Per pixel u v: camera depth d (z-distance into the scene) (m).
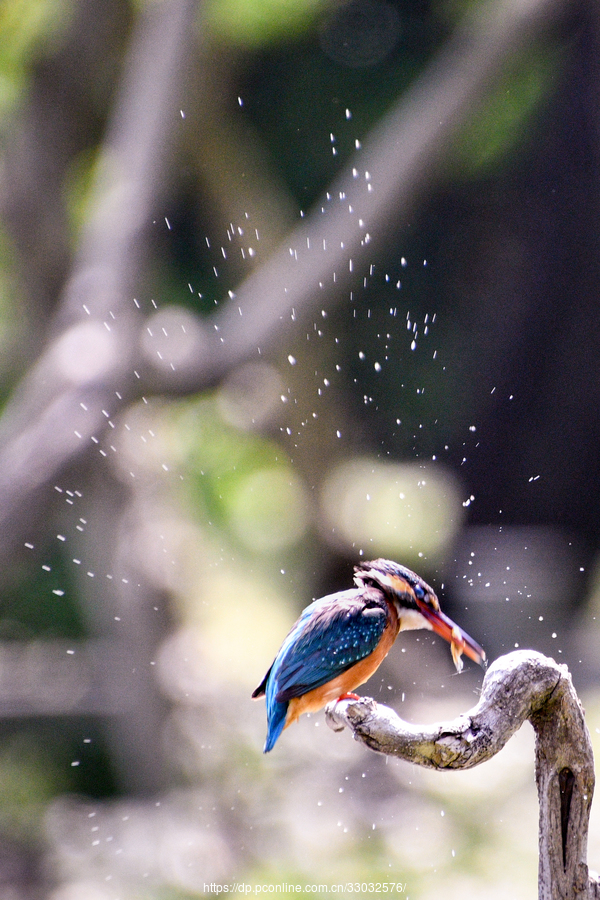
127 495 13.75
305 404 16.47
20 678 15.41
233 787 11.72
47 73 13.56
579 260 25.03
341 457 17.59
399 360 25.14
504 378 25.89
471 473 25.22
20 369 14.30
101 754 15.03
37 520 10.38
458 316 26.27
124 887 10.91
